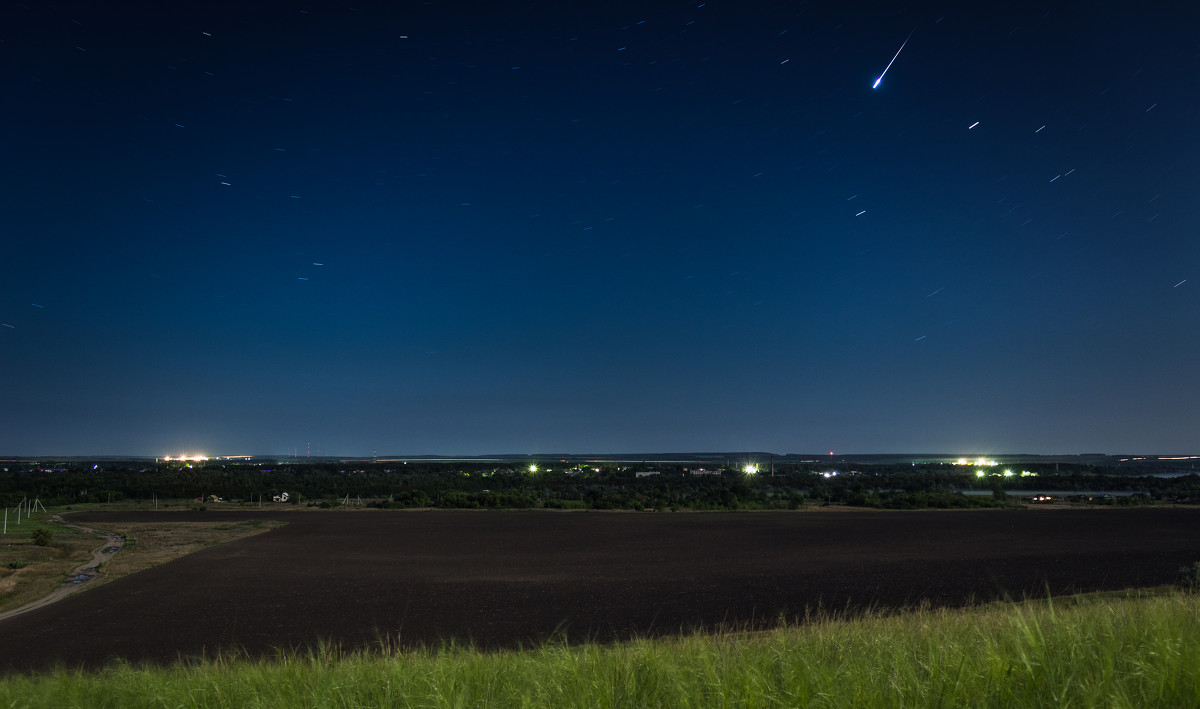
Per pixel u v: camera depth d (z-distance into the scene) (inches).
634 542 2017.7
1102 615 217.5
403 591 1289.4
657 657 208.1
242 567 1583.4
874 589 1237.1
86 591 1318.9
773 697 151.6
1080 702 133.0
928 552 1754.4
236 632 962.7
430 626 984.3
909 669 154.4
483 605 1147.9
